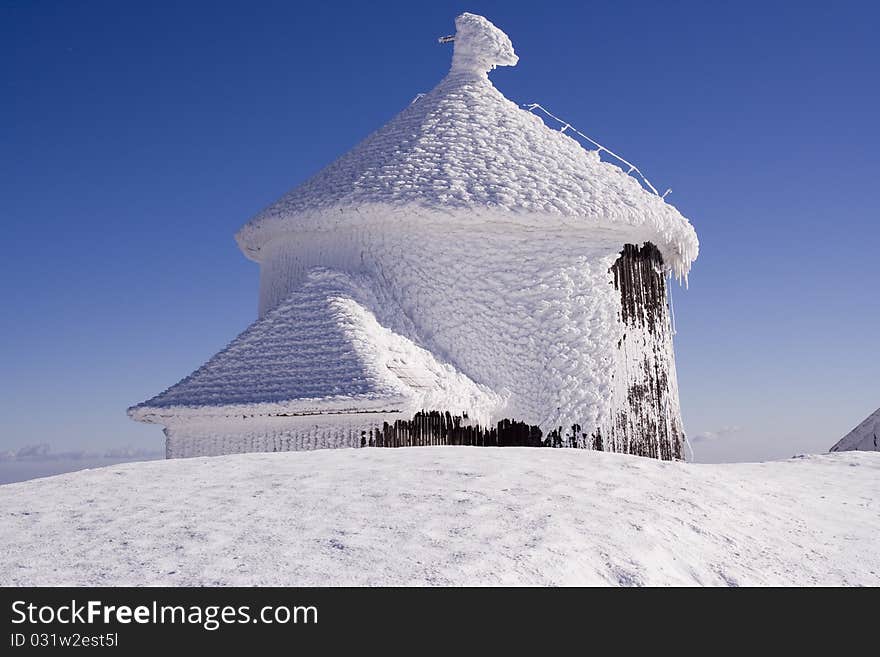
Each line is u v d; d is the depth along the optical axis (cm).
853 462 1705
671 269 2064
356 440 1477
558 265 1831
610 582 733
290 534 759
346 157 2080
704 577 815
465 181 1853
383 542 741
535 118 2167
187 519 812
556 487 973
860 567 941
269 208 2036
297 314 1669
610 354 1802
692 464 1316
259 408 1490
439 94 2166
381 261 1834
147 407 1558
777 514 1108
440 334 1775
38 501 902
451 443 1599
